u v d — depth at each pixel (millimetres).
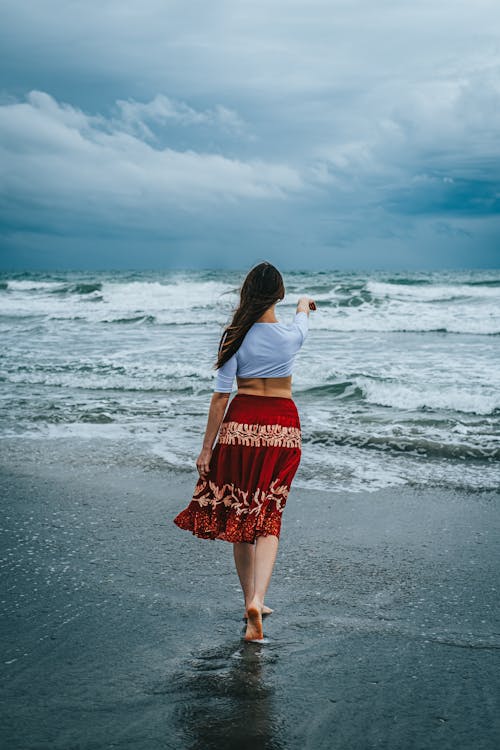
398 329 16641
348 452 6410
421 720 2383
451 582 3625
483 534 4328
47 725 2340
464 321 17141
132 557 3969
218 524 3098
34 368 11461
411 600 3412
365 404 8469
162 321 19188
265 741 2260
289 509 4883
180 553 4039
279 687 2605
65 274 64688
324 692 2570
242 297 3102
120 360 12227
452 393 8742
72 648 2904
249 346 3059
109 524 4547
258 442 3051
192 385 9805
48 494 5203
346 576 3719
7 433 7223
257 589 2975
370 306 21359
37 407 8508
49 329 17891
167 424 7586
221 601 3408
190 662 2797
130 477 5641
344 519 4652
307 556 4008
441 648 2920
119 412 8242
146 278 46188
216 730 2320
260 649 2914
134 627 3107
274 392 3107
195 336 15812
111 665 2764
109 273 66750
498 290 27344
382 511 4805
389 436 6668
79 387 10000
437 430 7023
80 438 6980
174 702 2490
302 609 3324
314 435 6883
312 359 11930
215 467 3125
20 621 3156
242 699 2518
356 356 12281
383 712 2436
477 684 2621
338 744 2244
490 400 8109
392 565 3859
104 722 2359
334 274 59000
